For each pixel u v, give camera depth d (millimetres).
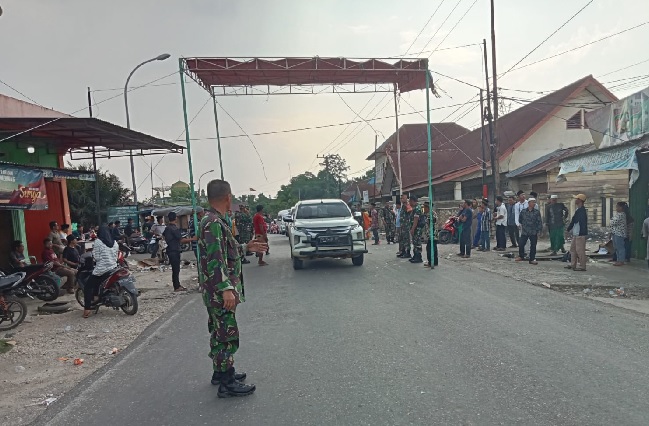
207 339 6387
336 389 4332
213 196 4328
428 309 7352
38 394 4719
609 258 12602
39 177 11492
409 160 33719
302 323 6828
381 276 10891
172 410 4086
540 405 3805
